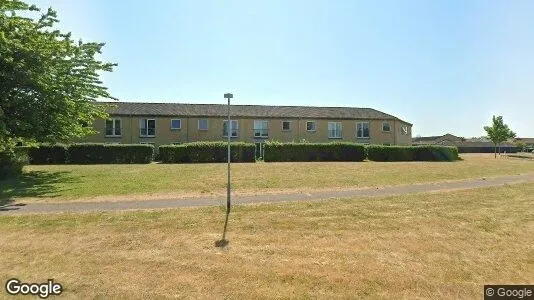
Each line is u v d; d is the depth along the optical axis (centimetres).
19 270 531
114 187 1286
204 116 3584
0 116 1440
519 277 548
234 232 723
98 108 2150
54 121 1744
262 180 1498
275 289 484
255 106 4059
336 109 4203
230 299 457
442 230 762
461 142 6694
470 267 577
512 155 4438
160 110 3638
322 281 511
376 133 3991
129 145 2662
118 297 459
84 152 2612
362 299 466
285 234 717
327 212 895
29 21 1588
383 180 1535
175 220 801
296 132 3781
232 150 2738
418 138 7738
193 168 2052
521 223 835
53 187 1284
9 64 1495
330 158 2942
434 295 488
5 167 1586
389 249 643
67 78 1725
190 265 558
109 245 638
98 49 1823
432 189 1294
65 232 707
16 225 751
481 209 961
